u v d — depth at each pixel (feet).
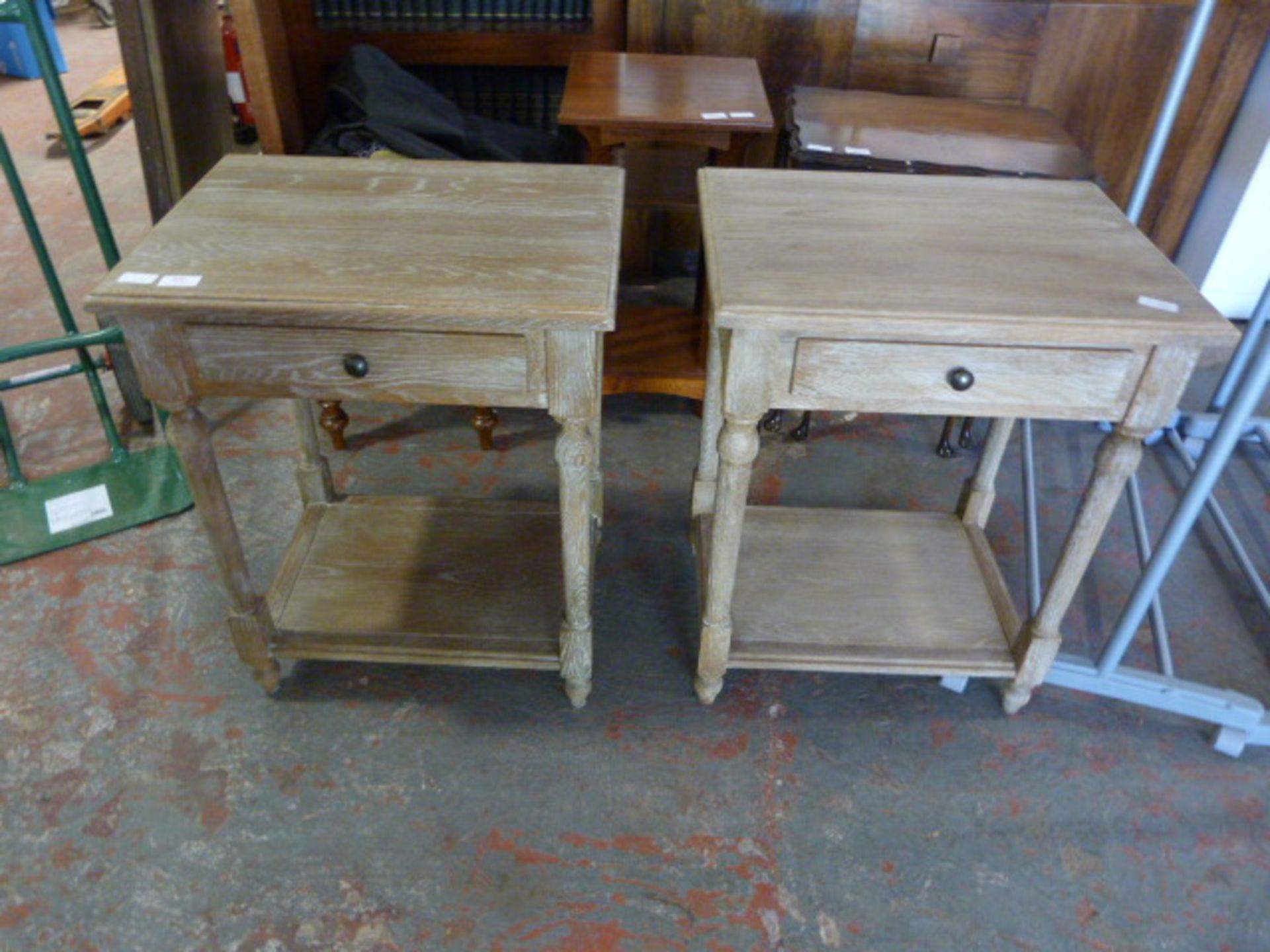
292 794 4.74
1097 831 4.71
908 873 4.48
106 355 6.92
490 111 8.41
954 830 4.68
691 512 6.43
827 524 6.06
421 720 5.14
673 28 7.81
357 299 3.67
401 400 4.01
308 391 4.00
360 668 5.41
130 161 11.94
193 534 6.29
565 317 3.64
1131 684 5.15
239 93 11.66
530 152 7.53
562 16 8.06
